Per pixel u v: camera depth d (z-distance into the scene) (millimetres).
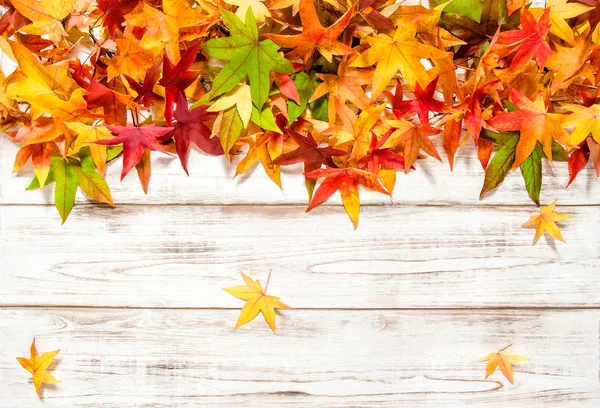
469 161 1670
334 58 1610
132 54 1596
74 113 1605
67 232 1666
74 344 1670
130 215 1667
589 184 1670
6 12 1618
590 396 1675
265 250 1670
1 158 1662
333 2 1578
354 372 1674
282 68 1577
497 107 1640
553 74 1629
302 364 1674
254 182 1668
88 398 1672
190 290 1670
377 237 1670
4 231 1664
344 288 1672
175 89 1604
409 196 1670
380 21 1585
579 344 1676
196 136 1637
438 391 1676
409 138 1620
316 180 1661
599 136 1628
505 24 1604
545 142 1623
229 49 1566
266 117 1614
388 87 1658
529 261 1673
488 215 1671
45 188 1665
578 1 1608
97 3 1585
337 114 1629
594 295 1673
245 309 1659
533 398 1676
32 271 1666
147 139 1604
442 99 1661
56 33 1606
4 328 1667
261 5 1588
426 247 1672
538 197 1658
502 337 1676
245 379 1674
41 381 1662
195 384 1672
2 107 1619
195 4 1632
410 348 1674
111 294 1669
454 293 1673
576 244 1673
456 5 1612
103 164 1627
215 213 1668
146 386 1672
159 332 1671
